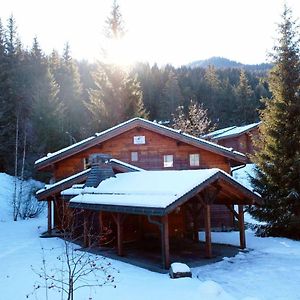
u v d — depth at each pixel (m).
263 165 16.67
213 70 80.19
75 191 15.62
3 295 8.44
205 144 18.73
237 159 18.59
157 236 16.83
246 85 64.12
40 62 50.38
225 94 64.94
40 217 26.55
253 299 7.80
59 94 45.66
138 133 19.80
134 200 11.62
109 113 32.31
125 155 19.75
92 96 33.41
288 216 15.95
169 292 8.55
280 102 16.59
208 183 11.56
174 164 19.31
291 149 16.25
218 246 14.60
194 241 15.74
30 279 9.75
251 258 12.58
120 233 12.87
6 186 29.73
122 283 9.35
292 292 9.01
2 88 37.03
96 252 13.48
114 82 32.72
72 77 51.22
